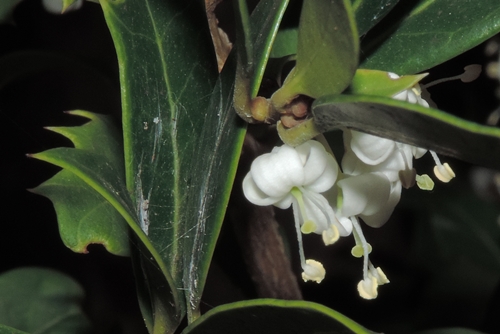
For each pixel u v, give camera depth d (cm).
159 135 15
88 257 22
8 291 19
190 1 15
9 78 18
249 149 16
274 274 17
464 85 20
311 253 24
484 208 24
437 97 20
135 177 15
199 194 15
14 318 18
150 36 15
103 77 18
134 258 15
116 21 15
